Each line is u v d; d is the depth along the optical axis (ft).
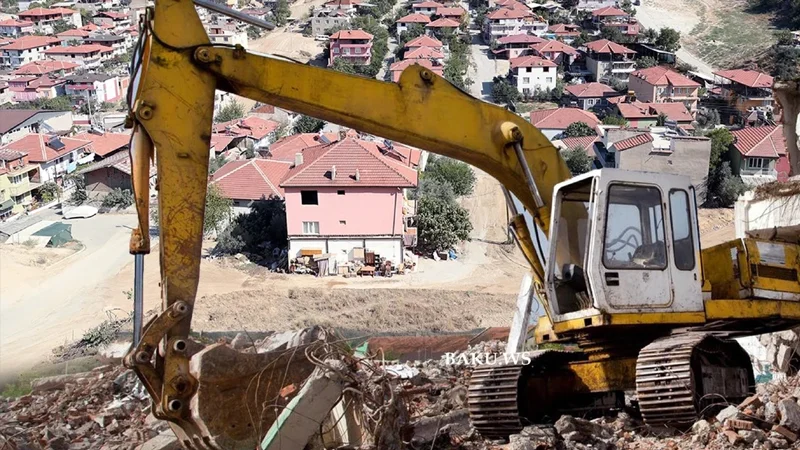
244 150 282.36
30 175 246.68
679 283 32.32
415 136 31.42
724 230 201.67
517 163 32.96
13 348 132.16
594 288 30.96
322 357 27.96
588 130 281.54
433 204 188.34
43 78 377.09
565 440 30.01
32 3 564.30
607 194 31.35
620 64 375.86
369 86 30.55
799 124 50.29
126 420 39.52
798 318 37.01
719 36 463.01
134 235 27.04
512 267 181.37
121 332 126.72
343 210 174.81
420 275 174.81
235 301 146.82
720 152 231.71
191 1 27.81
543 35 419.13
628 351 34.50
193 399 25.52
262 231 189.16
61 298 163.32
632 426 32.71
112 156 262.47
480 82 371.97
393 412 28.17
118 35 478.18
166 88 27.32
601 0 487.20
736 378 33.37
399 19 452.35
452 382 41.55
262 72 28.78
